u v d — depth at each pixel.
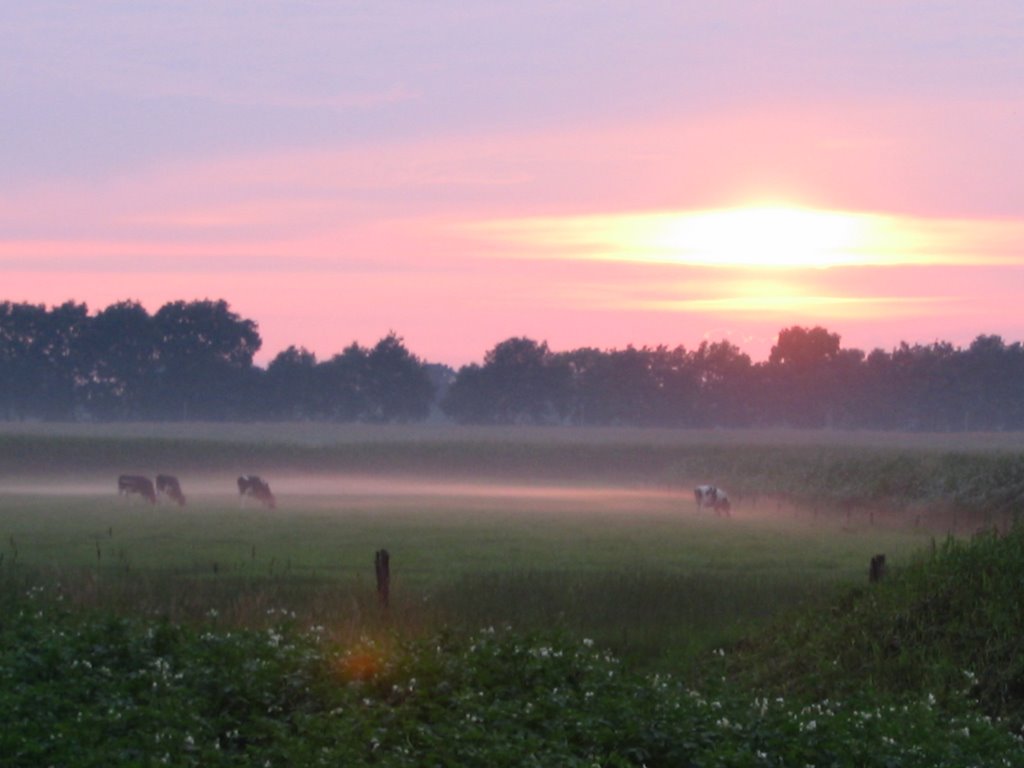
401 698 20.80
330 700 20.34
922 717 21.72
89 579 36.28
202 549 55.69
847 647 27.83
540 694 20.91
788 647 28.92
